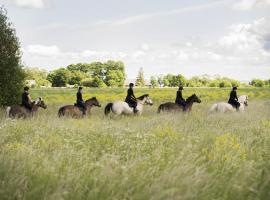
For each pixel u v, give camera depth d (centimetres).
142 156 915
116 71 13912
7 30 2438
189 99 2409
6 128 1255
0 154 844
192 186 662
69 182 675
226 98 5259
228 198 663
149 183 686
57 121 1584
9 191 632
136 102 2270
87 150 977
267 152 1020
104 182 675
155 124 1546
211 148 1046
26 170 734
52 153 929
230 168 829
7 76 2411
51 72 14388
